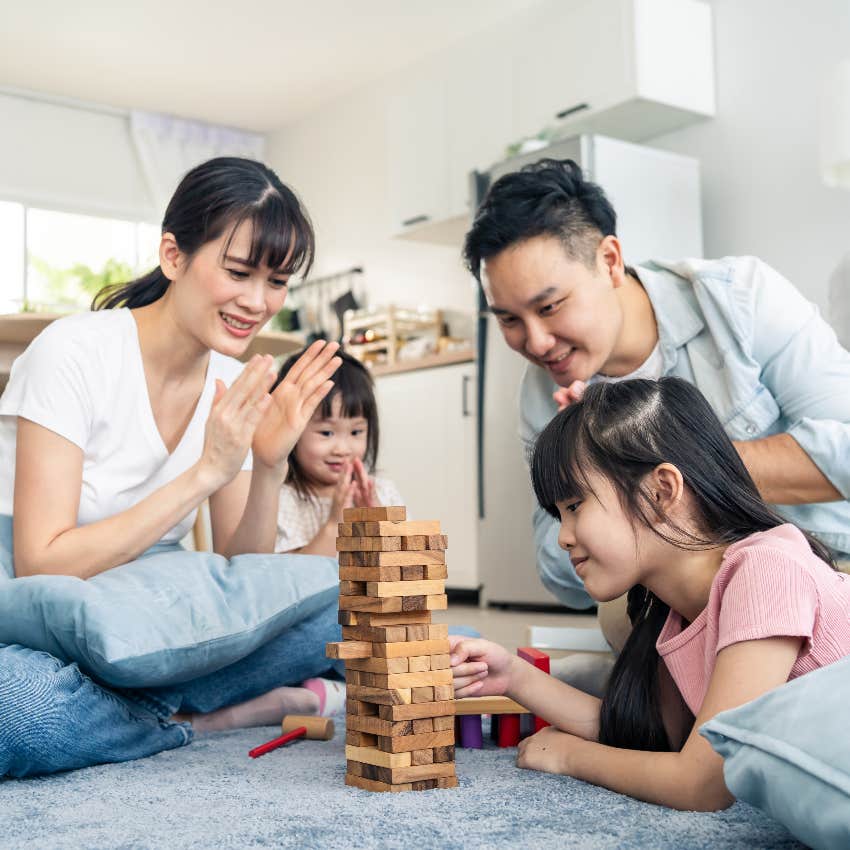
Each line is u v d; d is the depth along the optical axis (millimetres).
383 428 4770
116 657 1236
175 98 5848
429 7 4758
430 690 1074
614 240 1536
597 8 3912
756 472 1474
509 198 1480
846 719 767
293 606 1434
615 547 1059
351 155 5820
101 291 1776
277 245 1453
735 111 3861
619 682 1146
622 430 1063
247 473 1810
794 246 3668
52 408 1467
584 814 962
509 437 3996
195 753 1342
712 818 936
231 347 1502
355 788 1096
